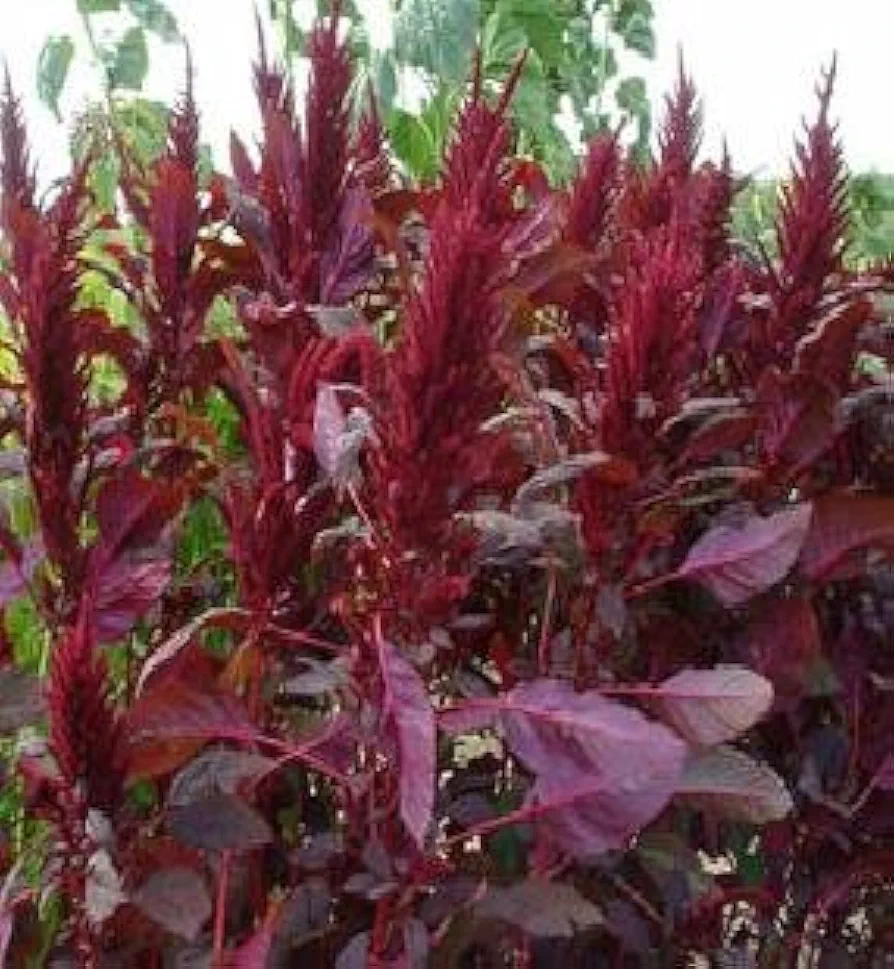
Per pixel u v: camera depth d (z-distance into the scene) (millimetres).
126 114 2752
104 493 1227
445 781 1396
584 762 1050
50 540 1236
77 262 1371
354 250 1368
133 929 1143
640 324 1168
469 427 1043
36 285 1217
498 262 1045
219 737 1152
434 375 1027
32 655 1538
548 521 1155
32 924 1227
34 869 1296
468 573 1128
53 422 1228
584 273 1479
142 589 1215
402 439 1041
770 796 1135
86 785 1074
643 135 4090
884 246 3357
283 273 1394
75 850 1088
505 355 1210
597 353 1501
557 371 1492
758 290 1619
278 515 1154
